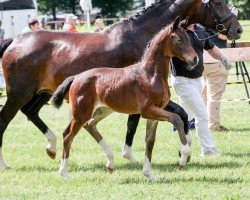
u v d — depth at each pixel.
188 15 13.10
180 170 12.05
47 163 13.52
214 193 10.25
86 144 15.61
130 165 12.98
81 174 12.12
